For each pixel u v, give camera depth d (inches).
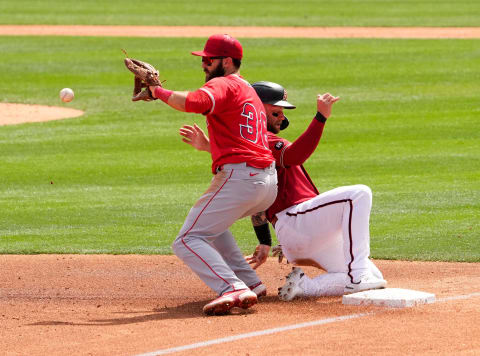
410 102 2610.7
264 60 3420.3
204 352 621.3
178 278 996.6
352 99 2687.0
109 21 4692.4
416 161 1862.7
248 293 757.3
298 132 2242.9
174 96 719.7
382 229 1278.3
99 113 2603.3
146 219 1391.5
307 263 872.9
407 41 3843.5
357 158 1914.4
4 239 1266.0
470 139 2096.5
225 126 762.2
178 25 4549.7
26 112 2640.3
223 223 774.5
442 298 801.6
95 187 1685.5
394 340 639.1
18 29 4389.8
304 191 843.4
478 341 631.8
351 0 5748.0
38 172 1839.3
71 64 3395.7
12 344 671.8
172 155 2001.7
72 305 844.0
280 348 625.0
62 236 1280.8
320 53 3563.0
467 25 4382.4
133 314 790.5
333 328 685.3
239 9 5246.1
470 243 1169.4
